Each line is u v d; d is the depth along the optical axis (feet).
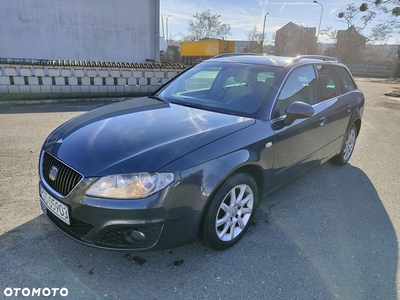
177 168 6.68
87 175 6.60
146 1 47.39
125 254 7.96
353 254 8.38
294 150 10.07
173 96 11.26
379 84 72.59
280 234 9.17
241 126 8.42
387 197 11.91
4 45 40.52
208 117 8.95
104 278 7.14
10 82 27.02
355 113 14.33
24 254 7.76
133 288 6.89
